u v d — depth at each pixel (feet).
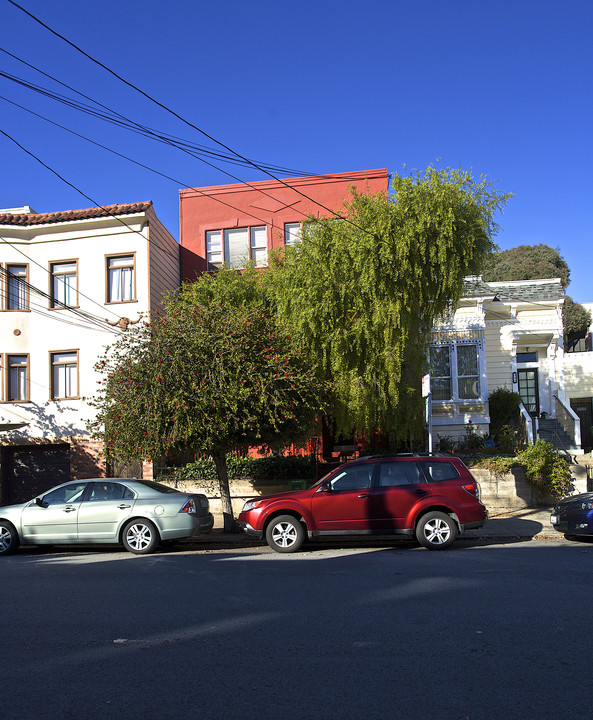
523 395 76.02
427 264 47.73
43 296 65.31
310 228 50.49
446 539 35.86
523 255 153.69
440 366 68.64
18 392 64.85
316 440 57.21
